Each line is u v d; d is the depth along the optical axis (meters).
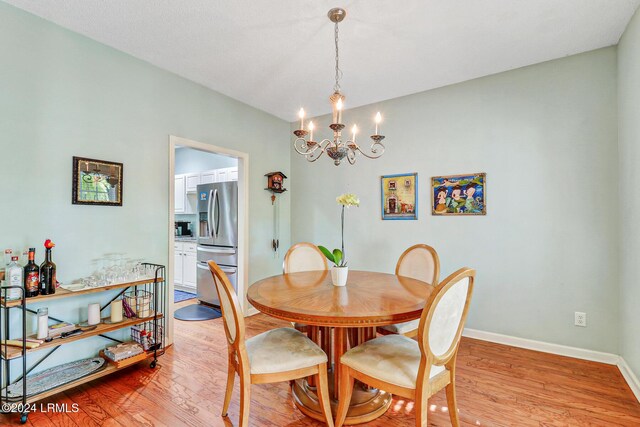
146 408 1.88
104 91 2.44
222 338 3.00
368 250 3.70
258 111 3.91
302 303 1.64
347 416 1.75
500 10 2.02
